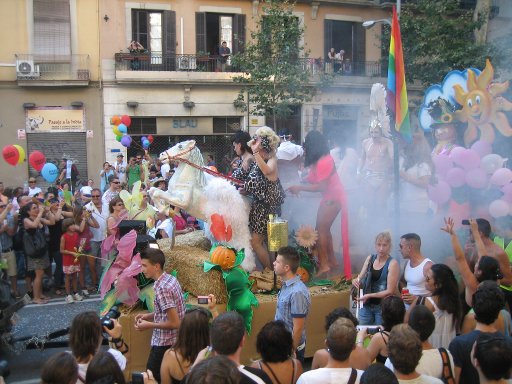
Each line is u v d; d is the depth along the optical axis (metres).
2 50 19.36
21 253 9.04
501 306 3.59
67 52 19.94
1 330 5.64
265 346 3.37
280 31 18.64
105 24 20.20
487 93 6.61
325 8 22.92
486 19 18.30
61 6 19.73
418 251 4.99
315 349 5.62
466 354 3.51
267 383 3.16
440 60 17.50
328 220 6.23
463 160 5.77
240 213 5.77
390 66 5.89
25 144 19.73
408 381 3.09
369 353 3.83
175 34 21.11
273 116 19.62
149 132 21.00
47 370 2.78
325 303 5.68
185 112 21.16
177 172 5.97
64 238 8.21
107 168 15.29
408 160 6.68
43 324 7.18
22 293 8.69
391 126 5.97
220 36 21.98
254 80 18.92
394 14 5.88
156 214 7.08
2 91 19.41
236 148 6.38
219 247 5.30
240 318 3.28
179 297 4.35
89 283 9.22
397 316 3.84
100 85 20.20
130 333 5.13
